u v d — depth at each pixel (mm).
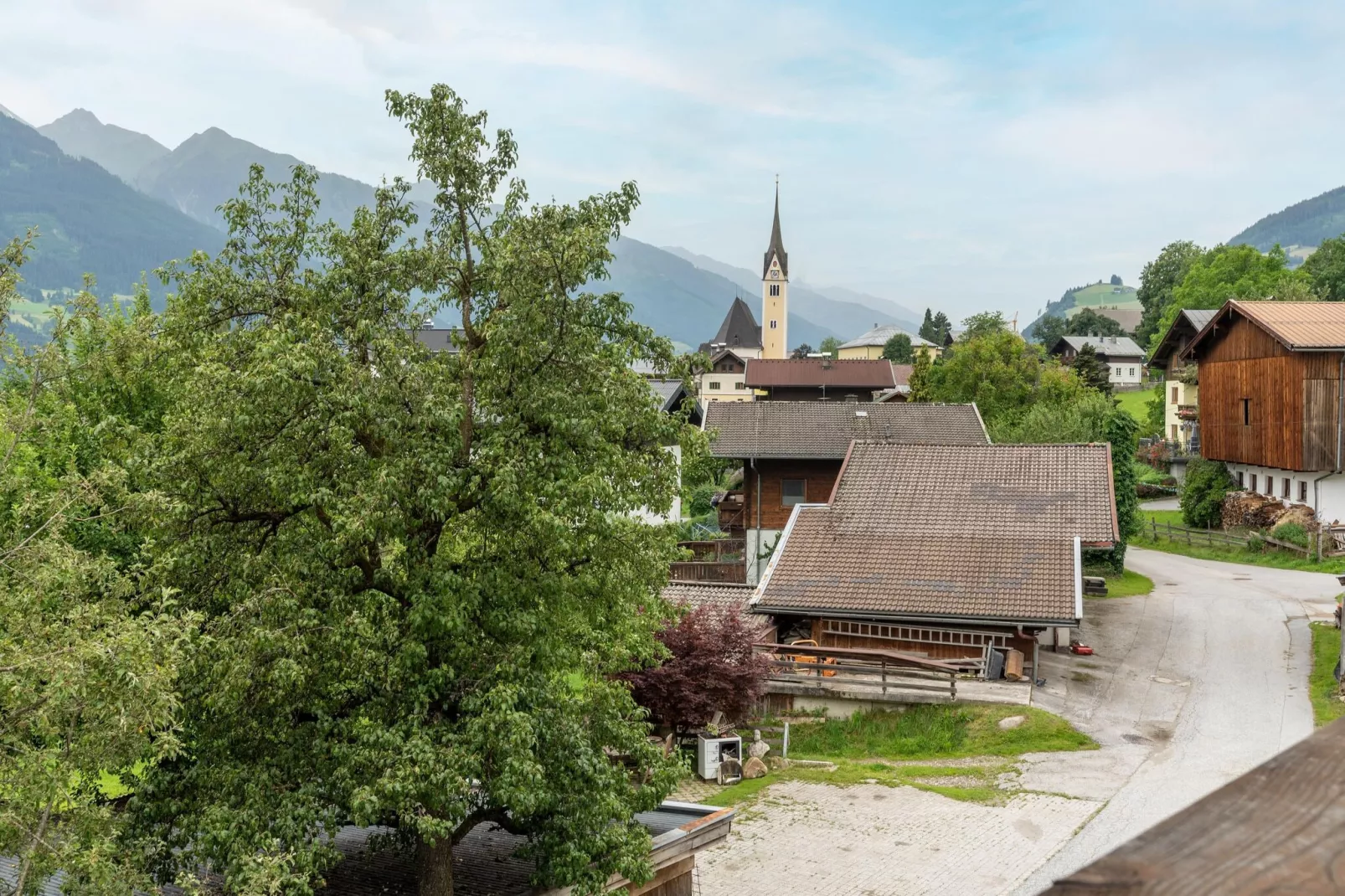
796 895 18578
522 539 14922
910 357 163625
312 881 13750
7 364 12398
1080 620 28094
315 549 14109
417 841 14641
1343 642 27734
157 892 11375
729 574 43750
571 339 15148
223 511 14805
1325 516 45438
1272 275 79562
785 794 23656
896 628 30484
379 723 14055
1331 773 1484
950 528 33062
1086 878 1214
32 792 9797
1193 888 1156
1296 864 1206
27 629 10383
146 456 14352
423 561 14391
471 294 16031
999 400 62219
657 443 16375
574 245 14359
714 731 25828
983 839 20531
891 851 20234
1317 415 45000
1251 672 29562
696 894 18688
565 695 15938
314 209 15727
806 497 45844
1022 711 26766
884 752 26234
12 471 12523
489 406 15117
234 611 13328
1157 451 72062
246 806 13023
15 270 11555
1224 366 52000
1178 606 37281
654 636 25359
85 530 22188
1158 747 24656
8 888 11812
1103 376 90125
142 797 13828
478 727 13664
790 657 29672
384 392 13914
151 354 14914
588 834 14391
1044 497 33781
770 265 174125
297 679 13164
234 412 13539
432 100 15297
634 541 15852
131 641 10094
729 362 133500
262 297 15469
